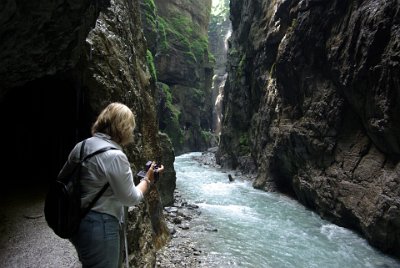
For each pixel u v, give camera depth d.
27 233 6.48
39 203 7.87
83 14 5.55
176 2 57.66
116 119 3.42
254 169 27.02
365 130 14.04
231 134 31.50
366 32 12.52
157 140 12.34
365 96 13.03
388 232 11.77
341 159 15.09
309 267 10.98
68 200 3.05
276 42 21.53
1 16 3.98
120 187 3.15
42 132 9.95
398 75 10.93
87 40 7.51
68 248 6.03
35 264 5.47
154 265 8.79
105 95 7.86
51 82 9.20
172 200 17.48
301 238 13.55
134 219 7.72
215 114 69.88
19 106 9.84
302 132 17.69
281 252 12.12
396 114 11.35
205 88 61.56
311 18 16.41
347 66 13.89
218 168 32.47
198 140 54.12
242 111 29.44
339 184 14.87
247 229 14.52
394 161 12.31
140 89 11.02
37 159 10.10
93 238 3.09
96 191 3.14
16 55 5.02
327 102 15.92
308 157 17.64
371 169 13.24
